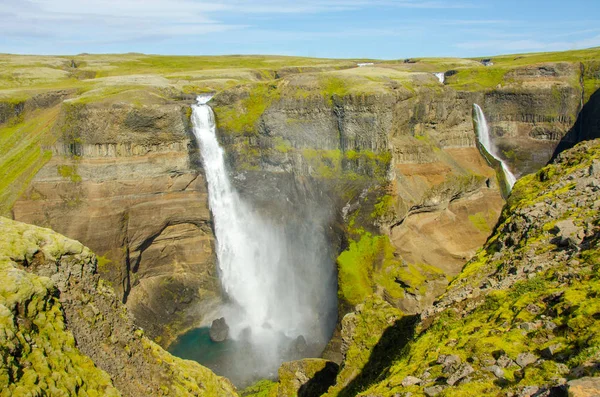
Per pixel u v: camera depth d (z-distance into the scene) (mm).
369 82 73812
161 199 73312
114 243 69000
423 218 77062
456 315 20188
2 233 22344
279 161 75312
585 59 132500
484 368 15219
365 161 69500
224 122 78750
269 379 57750
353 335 33312
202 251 77688
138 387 23531
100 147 68375
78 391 19547
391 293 61781
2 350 17375
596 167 25469
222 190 79375
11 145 79000
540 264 20281
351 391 29422
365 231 67688
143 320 70062
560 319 16016
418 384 15984
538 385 13258
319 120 72500
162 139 72375
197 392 26891
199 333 70688
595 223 20844
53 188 67938
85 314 23438
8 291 19453
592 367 12812
